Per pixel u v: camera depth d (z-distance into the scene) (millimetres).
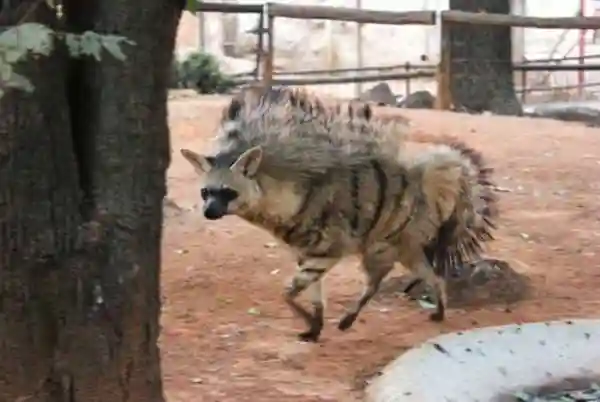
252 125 6535
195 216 9758
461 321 7375
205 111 14391
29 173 4414
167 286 7891
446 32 16500
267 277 8156
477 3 17781
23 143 4383
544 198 10766
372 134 6832
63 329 4609
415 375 5680
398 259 7102
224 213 6355
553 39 32750
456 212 7137
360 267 7730
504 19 16203
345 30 32781
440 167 6984
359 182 6676
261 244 8969
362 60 30375
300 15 16312
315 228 6617
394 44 32719
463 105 17219
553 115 17984
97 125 4562
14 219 4438
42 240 4484
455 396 5418
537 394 5574
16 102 4320
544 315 7523
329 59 32312
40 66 4324
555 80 30109
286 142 6488
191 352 6641
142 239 4680
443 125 14156
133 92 4520
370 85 27250
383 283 7910
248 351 6695
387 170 6789
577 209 10375
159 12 4531
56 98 4434
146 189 4648
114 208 4594
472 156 7379
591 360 5965
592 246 9164
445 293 7602
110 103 4516
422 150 7070
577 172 11859
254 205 6430
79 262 4574
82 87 4590
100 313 4633
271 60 16594
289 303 6852
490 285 7875
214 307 7504
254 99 6707
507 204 10500
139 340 4777
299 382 6211
